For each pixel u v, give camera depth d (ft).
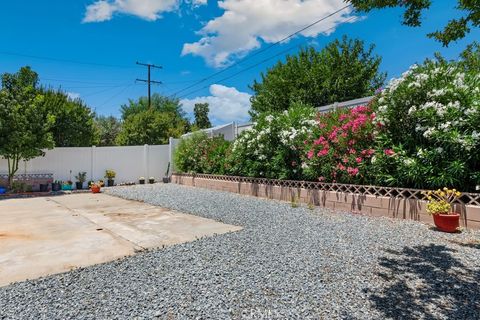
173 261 13.25
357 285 10.53
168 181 53.21
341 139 24.45
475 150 17.19
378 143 22.13
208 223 20.90
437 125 18.80
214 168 42.80
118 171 51.34
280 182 31.19
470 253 13.39
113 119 112.16
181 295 10.05
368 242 15.37
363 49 59.36
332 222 20.03
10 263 13.42
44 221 22.57
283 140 29.43
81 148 48.16
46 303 9.64
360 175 23.30
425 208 19.17
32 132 39.01
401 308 8.97
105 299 9.85
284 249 14.55
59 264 13.25
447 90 18.70
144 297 9.95
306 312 8.86
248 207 26.37
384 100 21.58
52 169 45.78
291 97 56.85
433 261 12.56
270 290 10.30
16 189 40.40
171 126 92.84
